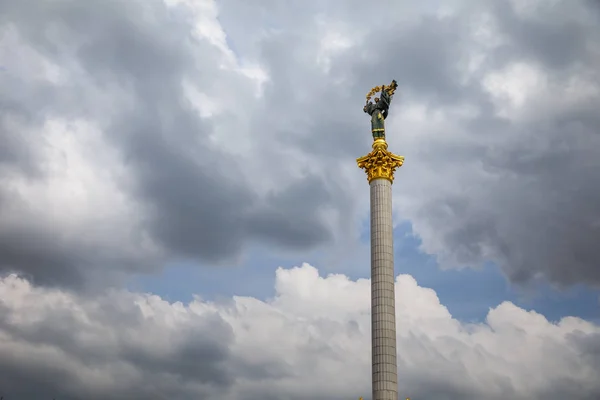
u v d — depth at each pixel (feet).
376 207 246.47
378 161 252.62
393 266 240.94
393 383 224.94
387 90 269.03
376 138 259.60
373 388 225.56
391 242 242.58
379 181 249.96
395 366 228.02
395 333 232.73
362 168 257.34
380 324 230.89
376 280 236.84
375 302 234.38
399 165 256.32
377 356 227.81
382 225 243.19
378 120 262.67
